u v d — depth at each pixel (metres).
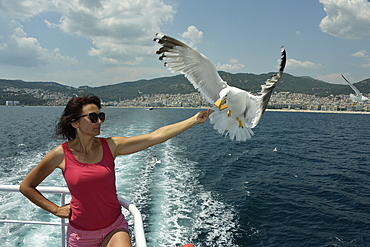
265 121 82.00
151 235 9.51
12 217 9.59
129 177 15.38
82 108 2.46
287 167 21.05
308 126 65.94
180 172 17.33
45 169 2.49
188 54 4.01
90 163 2.47
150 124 51.00
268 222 11.23
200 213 11.40
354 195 14.70
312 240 10.09
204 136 38.84
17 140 29.62
